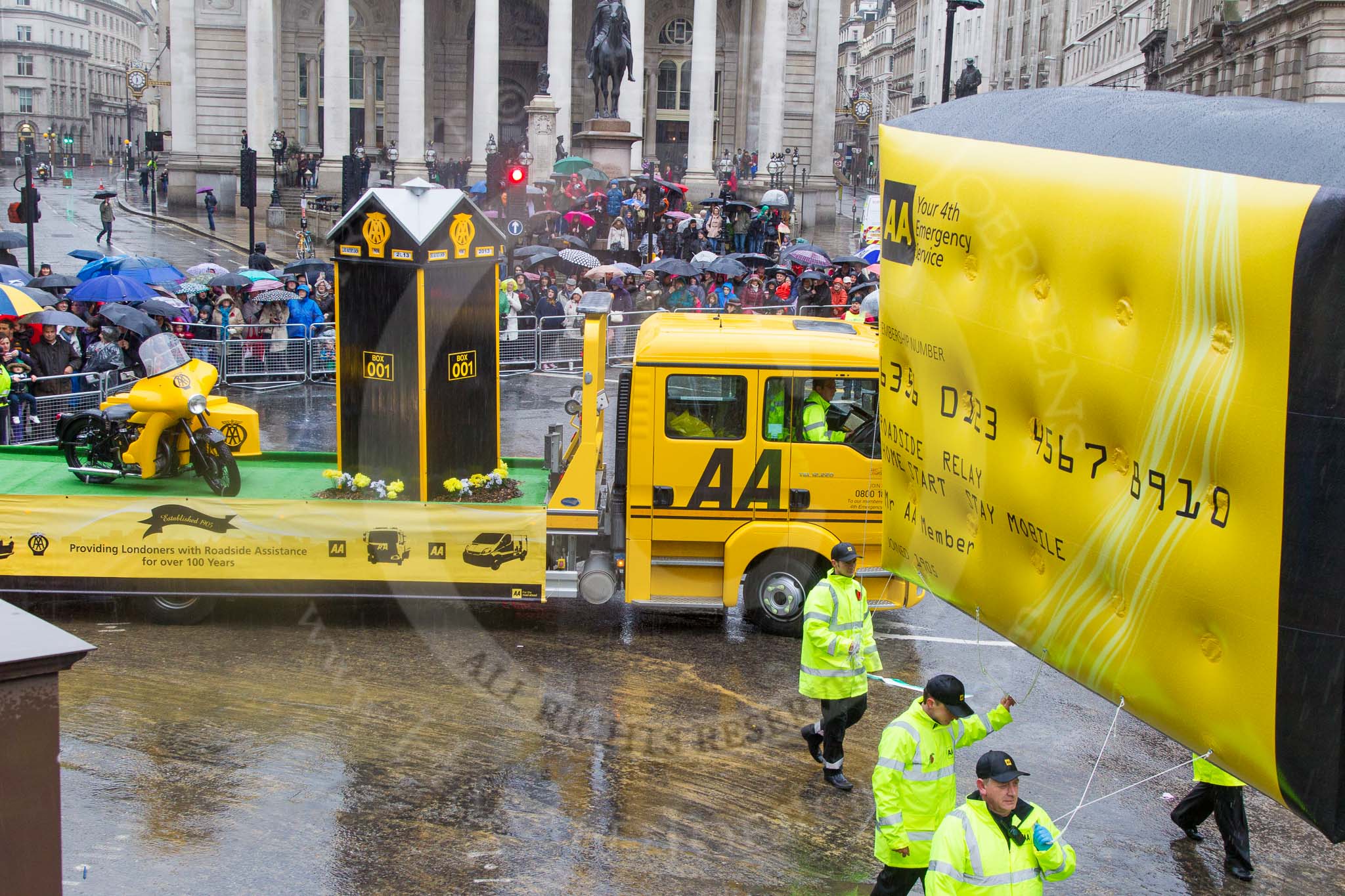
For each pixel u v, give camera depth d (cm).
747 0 6097
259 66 5266
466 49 6138
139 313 1769
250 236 3353
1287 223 310
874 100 12231
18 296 1596
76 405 1616
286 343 2184
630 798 752
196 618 1030
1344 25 3666
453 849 683
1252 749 338
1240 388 326
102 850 665
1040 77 6894
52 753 363
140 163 8325
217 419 1189
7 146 11862
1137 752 847
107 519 1006
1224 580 338
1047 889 669
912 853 597
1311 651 320
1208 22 4622
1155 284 348
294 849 676
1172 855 717
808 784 782
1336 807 324
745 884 658
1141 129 377
